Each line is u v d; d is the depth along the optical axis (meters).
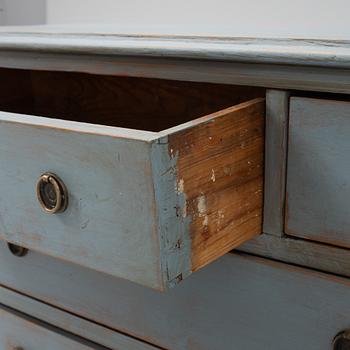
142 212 0.49
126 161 0.48
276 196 0.61
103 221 0.52
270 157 0.60
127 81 0.91
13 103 1.00
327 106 0.55
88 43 0.67
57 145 0.53
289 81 0.56
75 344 0.85
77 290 0.83
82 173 0.52
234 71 0.58
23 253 0.87
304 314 0.62
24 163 0.56
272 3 1.05
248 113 0.57
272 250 0.63
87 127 0.51
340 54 0.51
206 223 0.54
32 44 0.72
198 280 0.70
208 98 0.82
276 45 0.58
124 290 0.77
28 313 0.91
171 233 0.50
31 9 1.36
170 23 1.17
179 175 0.49
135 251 0.51
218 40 0.65
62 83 0.99
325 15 1.00
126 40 0.68
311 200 0.59
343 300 0.59
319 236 0.59
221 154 0.54
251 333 0.67
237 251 0.66
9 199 0.59
